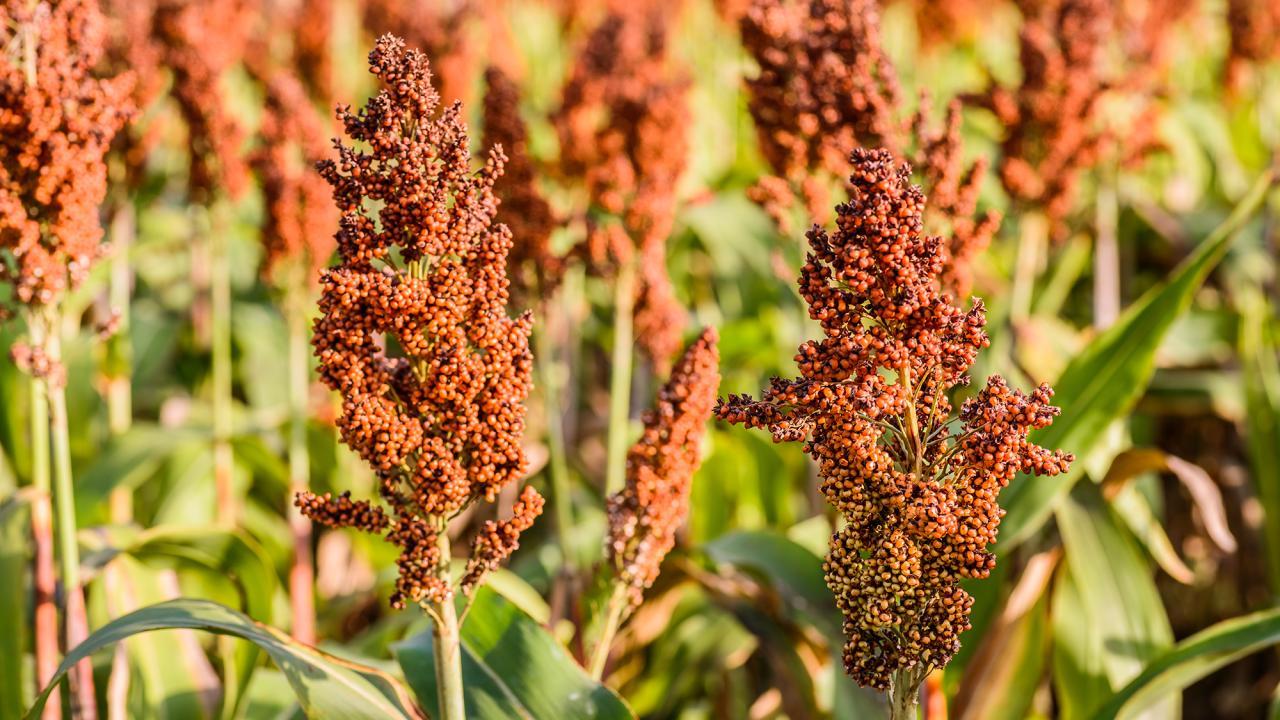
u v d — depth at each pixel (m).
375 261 4.61
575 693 2.99
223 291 5.41
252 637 2.70
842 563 2.32
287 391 6.82
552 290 4.51
